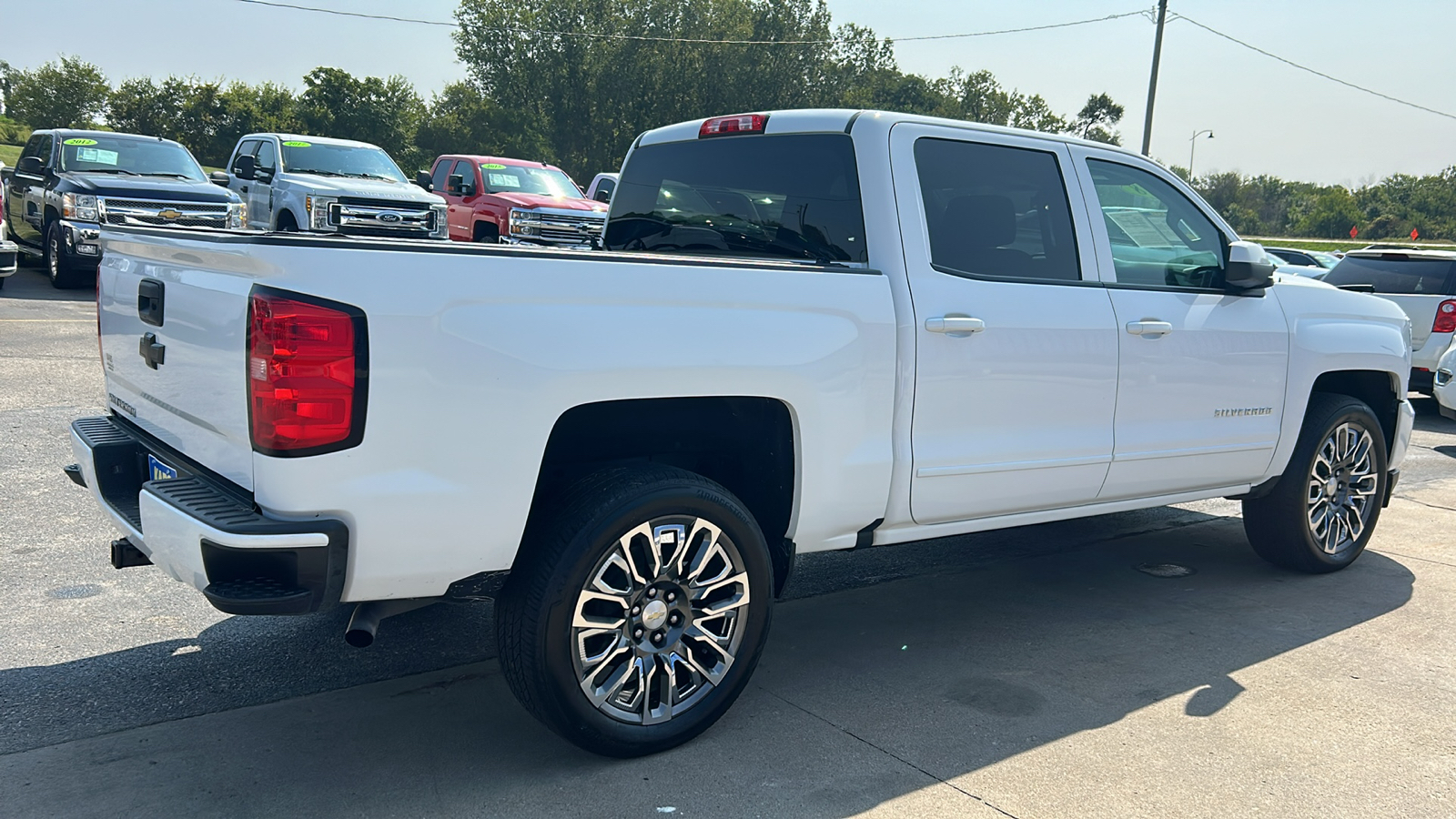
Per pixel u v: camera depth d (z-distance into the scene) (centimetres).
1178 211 478
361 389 266
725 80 6362
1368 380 568
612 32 6350
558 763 318
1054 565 555
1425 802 310
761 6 6475
